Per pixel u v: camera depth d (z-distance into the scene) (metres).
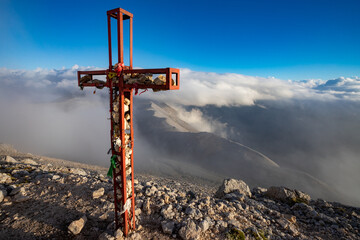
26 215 8.27
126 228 7.27
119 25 6.12
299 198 14.84
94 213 8.52
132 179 7.40
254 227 8.76
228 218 9.06
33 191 9.86
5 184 10.35
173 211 8.90
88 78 7.44
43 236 7.39
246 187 16.00
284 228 9.92
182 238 7.59
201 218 8.57
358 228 11.60
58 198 9.40
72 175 11.56
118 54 6.29
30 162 17.83
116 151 6.92
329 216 13.23
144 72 5.83
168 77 5.38
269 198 15.48
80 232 7.61
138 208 8.93
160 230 7.96
